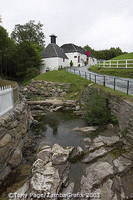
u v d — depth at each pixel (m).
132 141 8.10
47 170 6.67
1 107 7.50
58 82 25.59
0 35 38.41
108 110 12.18
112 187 5.75
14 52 39.25
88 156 7.91
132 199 5.26
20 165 7.68
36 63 40.19
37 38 56.19
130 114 8.68
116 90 12.80
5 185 6.19
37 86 26.38
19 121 9.27
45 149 8.68
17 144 8.41
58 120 14.71
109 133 10.34
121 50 83.94
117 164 6.99
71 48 54.66
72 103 19.12
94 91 15.30
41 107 18.88
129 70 22.69
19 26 54.88
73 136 10.81
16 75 40.09
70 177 6.41
